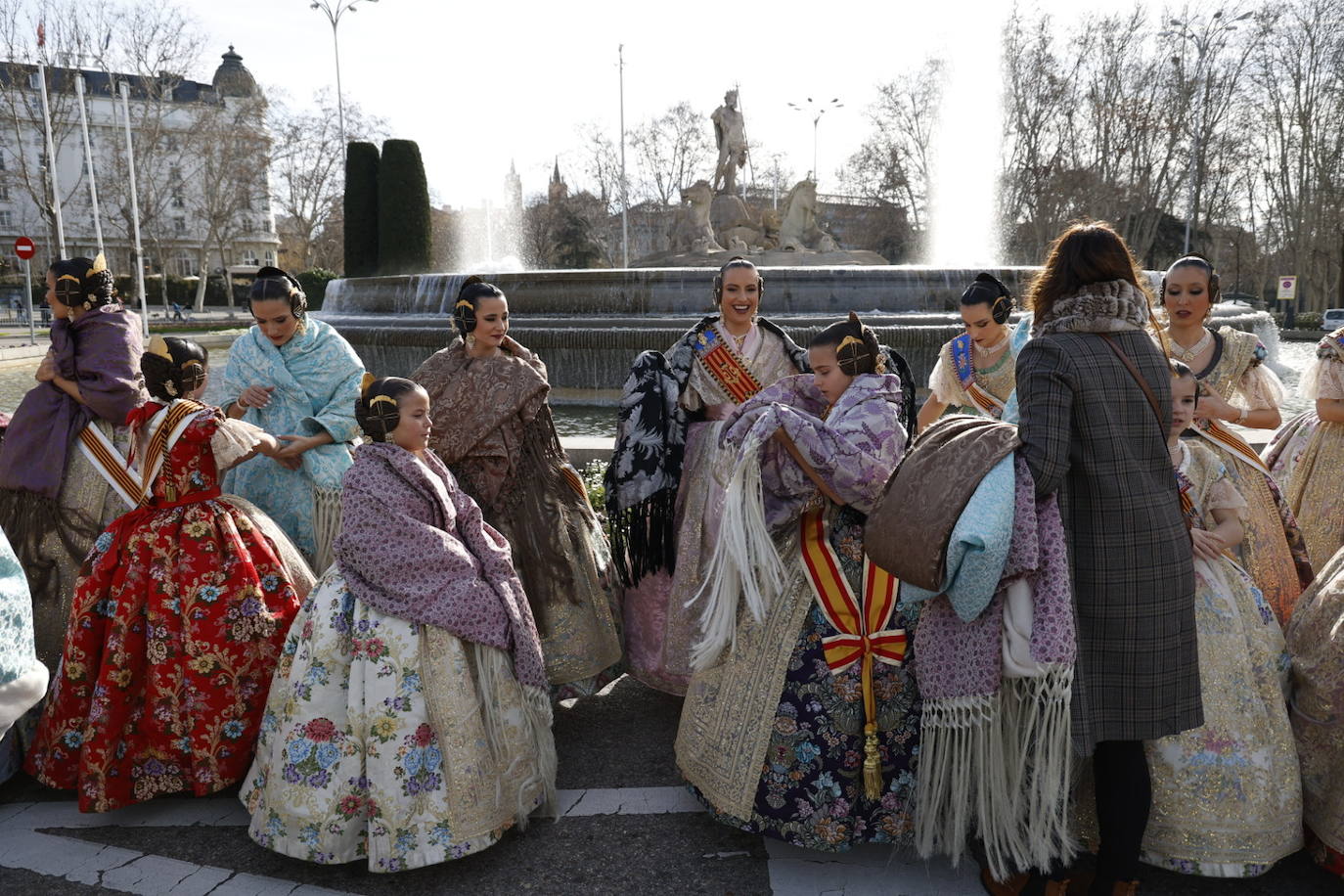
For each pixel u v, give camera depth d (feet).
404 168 88.89
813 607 8.80
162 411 10.15
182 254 227.61
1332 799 8.24
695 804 9.95
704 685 9.29
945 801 8.44
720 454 9.30
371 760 8.55
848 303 37.24
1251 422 11.09
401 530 8.83
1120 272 7.71
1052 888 8.18
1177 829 8.11
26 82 144.15
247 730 9.86
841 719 8.56
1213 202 160.86
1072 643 7.44
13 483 11.43
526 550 11.50
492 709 9.10
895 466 8.87
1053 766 7.66
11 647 9.16
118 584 9.77
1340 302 137.08
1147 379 7.62
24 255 81.20
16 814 9.89
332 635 8.84
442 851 8.57
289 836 8.68
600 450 20.77
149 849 9.21
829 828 8.55
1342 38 134.72
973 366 13.35
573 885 8.58
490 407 11.43
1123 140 150.20
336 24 117.60
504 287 40.29
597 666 11.75
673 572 11.62
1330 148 138.21
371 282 47.75
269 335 11.93
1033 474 7.51
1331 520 12.11
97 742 9.45
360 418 9.25
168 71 155.94
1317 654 8.46
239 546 10.00
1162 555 7.54
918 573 7.64
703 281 38.14
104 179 166.71
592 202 203.31
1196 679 7.77
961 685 7.93
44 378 11.66
